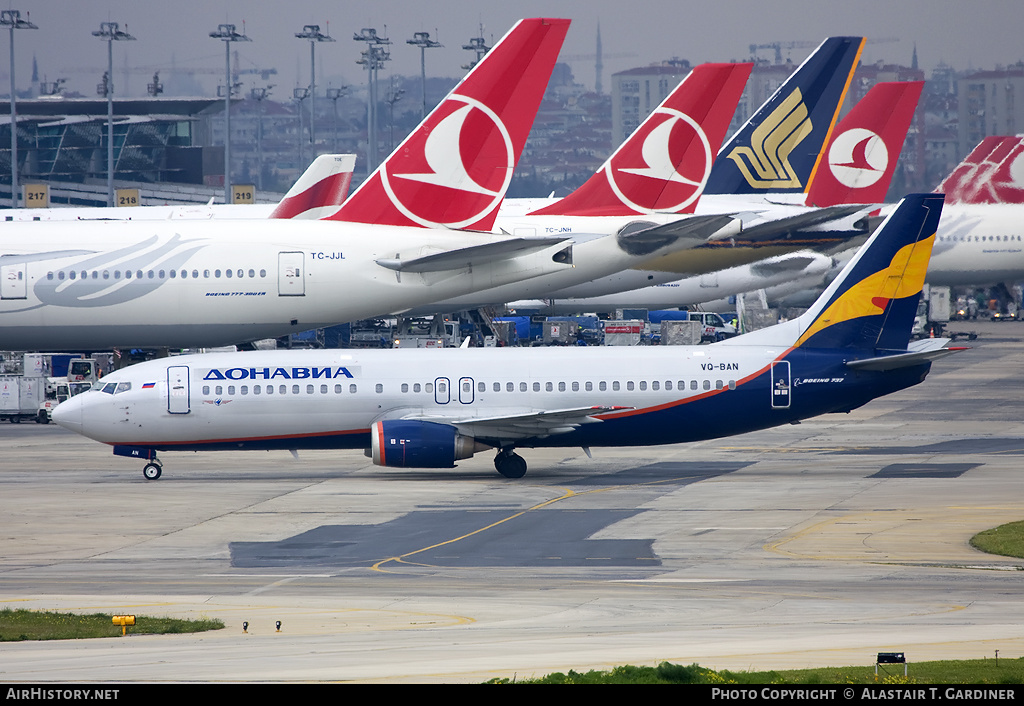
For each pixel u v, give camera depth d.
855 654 89.31
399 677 82.12
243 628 105.88
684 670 80.25
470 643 96.56
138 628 106.19
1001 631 99.94
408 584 128.25
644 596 119.50
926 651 90.56
